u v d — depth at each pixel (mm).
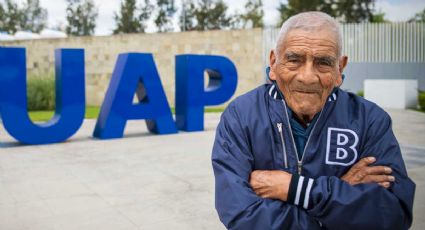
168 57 19859
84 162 6879
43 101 18656
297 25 1508
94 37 20234
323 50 1474
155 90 9797
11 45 20875
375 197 1466
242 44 19203
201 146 8398
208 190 5152
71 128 8875
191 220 4062
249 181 1606
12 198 4812
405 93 16734
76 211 4340
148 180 5668
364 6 36344
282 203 1522
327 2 36062
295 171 1622
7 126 8195
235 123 1676
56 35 22203
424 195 4730
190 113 10438
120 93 9328
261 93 1706
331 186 1479
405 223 1548
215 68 10664
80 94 8922
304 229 1487
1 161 6941
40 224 3945
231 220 1552
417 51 19047
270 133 1636
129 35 19984
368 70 19484
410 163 6648
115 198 4820
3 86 8078
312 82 1488
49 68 20547
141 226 3891
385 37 19234
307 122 1646
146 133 10250
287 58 1522
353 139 1608
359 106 1672
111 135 9312
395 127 11156
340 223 1464
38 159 7113
